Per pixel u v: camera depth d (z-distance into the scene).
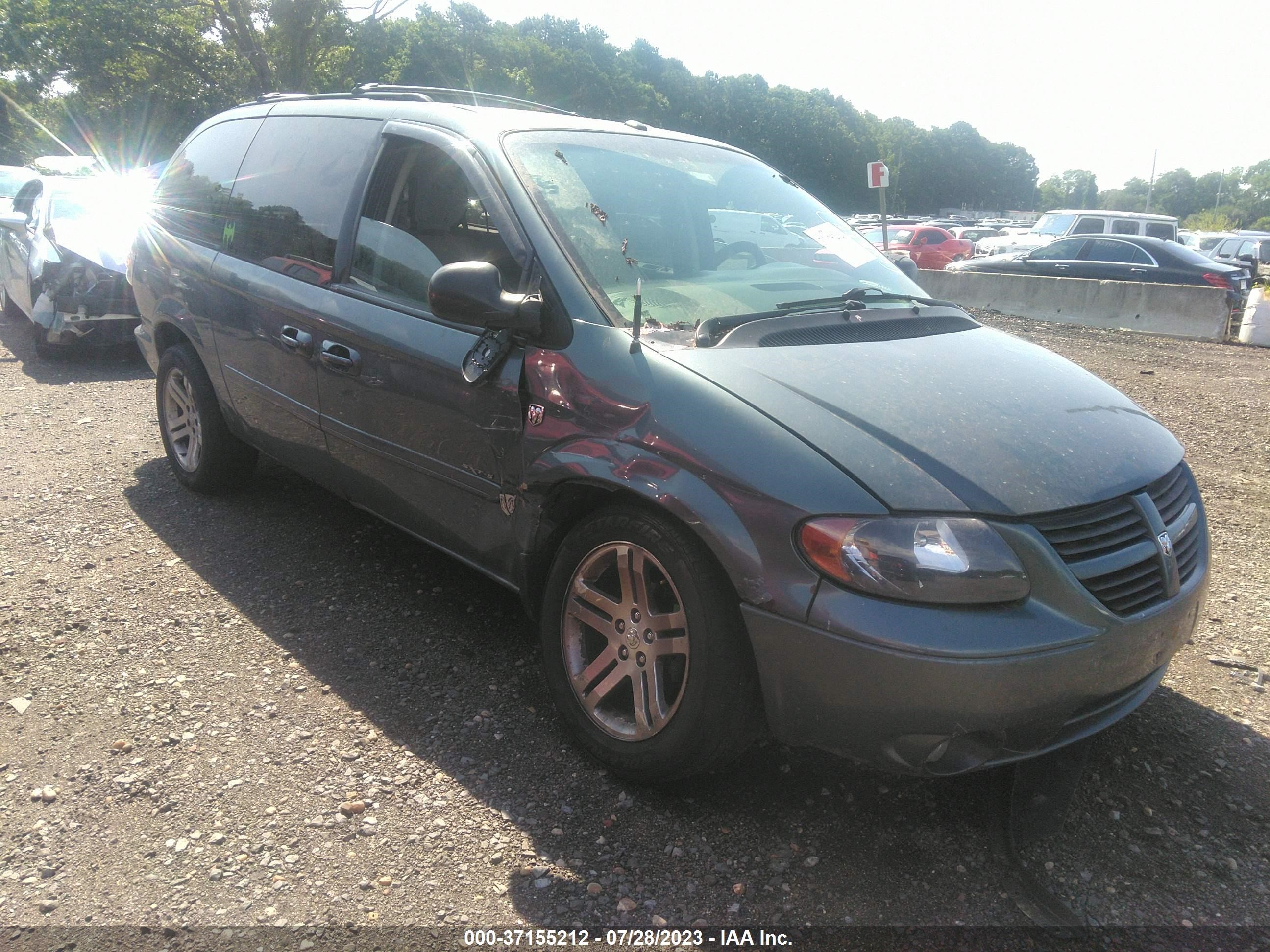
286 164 4.15
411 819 2.58
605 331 2.79
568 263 2.94
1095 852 2.54
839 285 3.56
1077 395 2.92
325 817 2.58
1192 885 2.43
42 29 31.14
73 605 3.75
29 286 8.27
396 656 3.43
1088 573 2.34
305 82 24.30
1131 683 2.47
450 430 3.14
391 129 3.65
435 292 2.83
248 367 4.15
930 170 134.38
